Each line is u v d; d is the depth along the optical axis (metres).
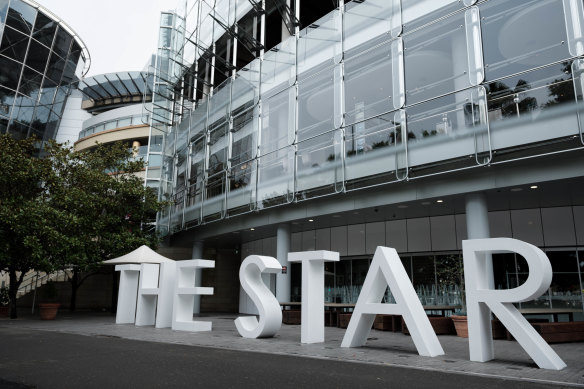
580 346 10.49
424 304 17.66
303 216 17.95
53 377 6.31
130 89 52.41
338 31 16.33
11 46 33.97
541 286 7.49
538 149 11.12
